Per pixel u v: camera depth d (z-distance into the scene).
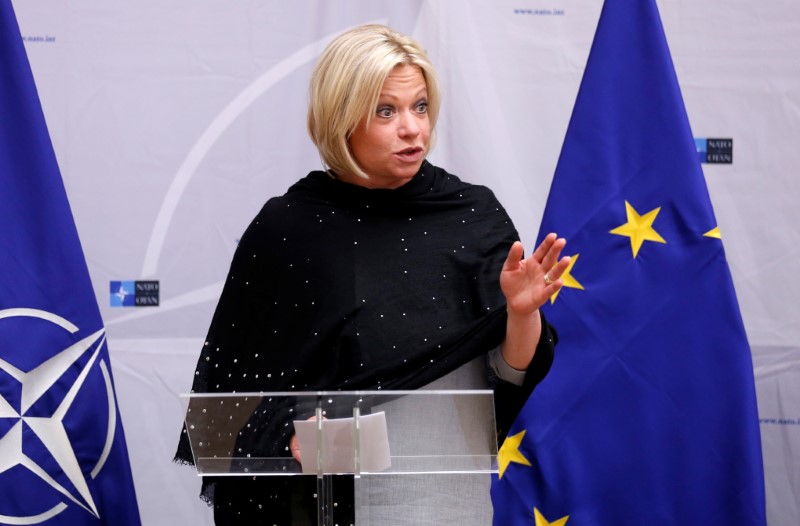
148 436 9.19
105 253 9.13
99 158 9.11
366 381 5.93
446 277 6.26
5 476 7.44
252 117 9.23
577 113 8.09
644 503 7.80
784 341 9.15
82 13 9.08
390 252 6.29
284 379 6.20
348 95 6.01
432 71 6.15
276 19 9.23
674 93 7.96
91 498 7.73
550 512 7.84
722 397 7.75
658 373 7.82
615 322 7.89
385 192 6.43
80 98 9.09
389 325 6.08
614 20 8.10
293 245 6.45
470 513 5.90
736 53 9.22
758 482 7.67
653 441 7.81
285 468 5.27
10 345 7.52
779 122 9.19
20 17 9.03
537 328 5.75
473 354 5.91
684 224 7.86
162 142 9.16
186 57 9.16
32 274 7.67
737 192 9.18
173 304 9.20
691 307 7.81
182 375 9.19
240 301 6.69
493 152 9.27
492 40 9.28
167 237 9.18
